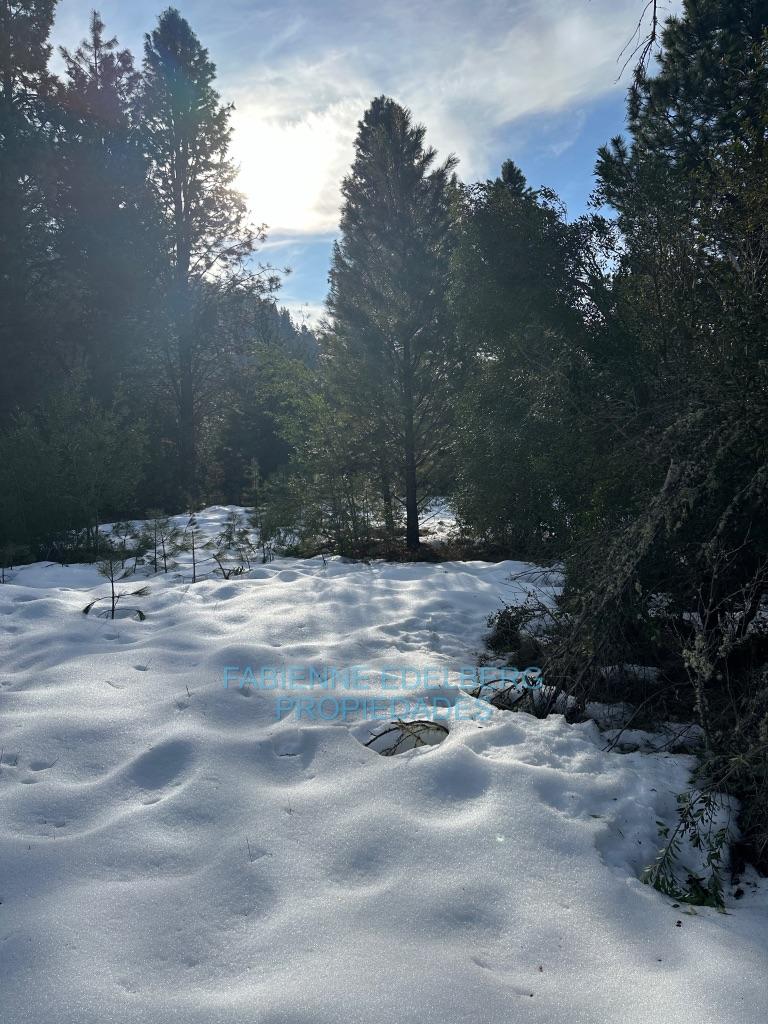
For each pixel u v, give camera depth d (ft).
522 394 21.72
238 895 7.82
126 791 9.92
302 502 32.01
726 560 11.50
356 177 34.12
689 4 41.50
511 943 7.28
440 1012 6.24
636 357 14.58
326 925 7.34
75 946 6.91
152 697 12.94
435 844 8.75
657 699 13.04
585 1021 6.27
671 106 22.25
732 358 11.42
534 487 20.48
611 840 9.16
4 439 31.17
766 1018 6.31
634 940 7.45
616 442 14.82
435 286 30.35
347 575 24.84
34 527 29.40
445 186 32.24
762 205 12.39
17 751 10.78
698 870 8.79
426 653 16.26
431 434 31.45
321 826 9.12
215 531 35.81
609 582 11.80
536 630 16.80
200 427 69.56
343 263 33.35
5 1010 6.15
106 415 34.22
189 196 66.59
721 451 10.18
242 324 67.87
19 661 15.02
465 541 32.55
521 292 19.12
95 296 55.11
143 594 21.53
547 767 10.64
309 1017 6.10
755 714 9.56
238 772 10.37
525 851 8.68
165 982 6.58
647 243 15.61
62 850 8.47
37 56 58.70
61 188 55.16
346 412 32.53
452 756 10.63
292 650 15.79
